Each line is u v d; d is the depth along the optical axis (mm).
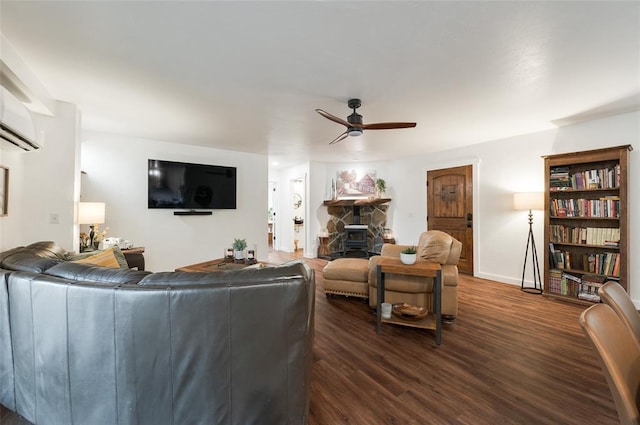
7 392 1536
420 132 3951
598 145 3371
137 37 1761
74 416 1326
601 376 1898
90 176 3918
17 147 2111
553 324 2756
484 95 2660
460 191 4926
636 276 3084
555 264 3605
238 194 5332
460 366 2021
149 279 1301
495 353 2205
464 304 3338
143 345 1227
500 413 1554
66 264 1482
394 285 2902
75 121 2863
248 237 5453
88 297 1263
